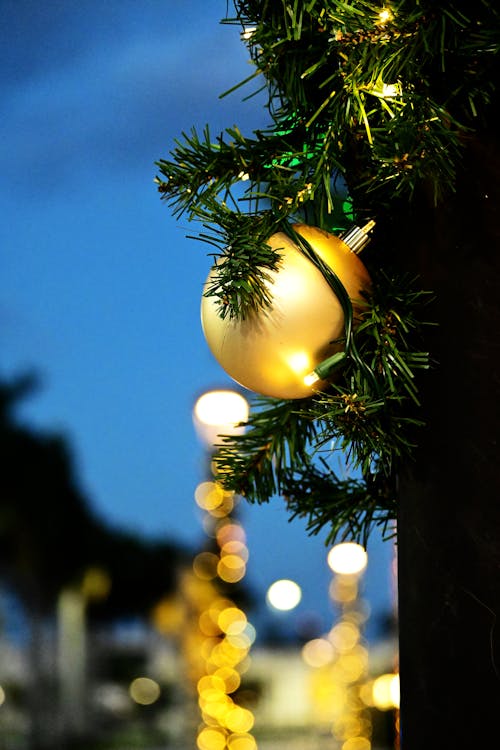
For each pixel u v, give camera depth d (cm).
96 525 2252
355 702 1048
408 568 136
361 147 143
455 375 134
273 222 138
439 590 132
